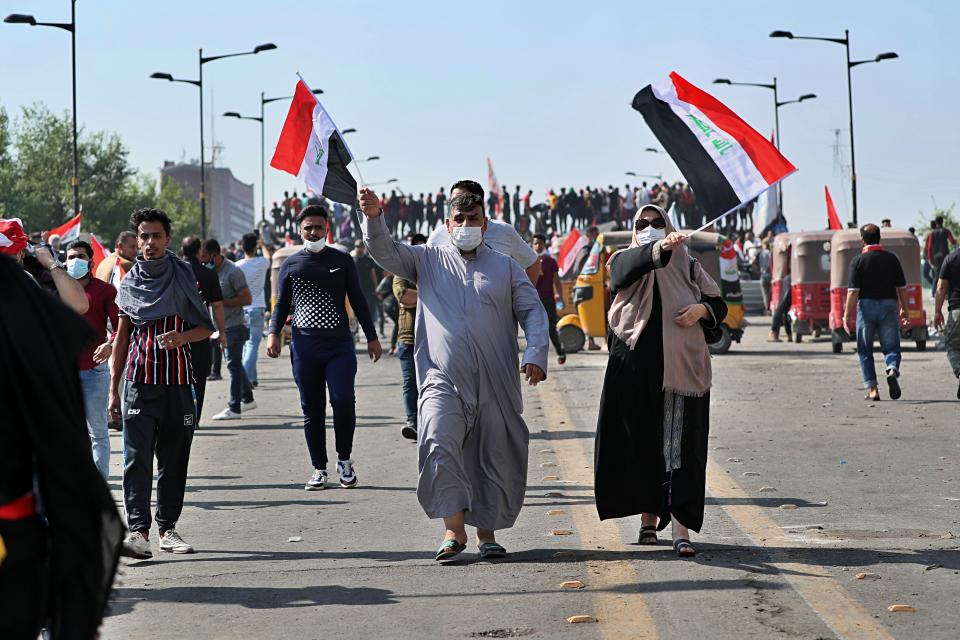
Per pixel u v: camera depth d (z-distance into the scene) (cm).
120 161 12394
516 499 886
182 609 760
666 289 880
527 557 880
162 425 929
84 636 422
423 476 870
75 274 1097
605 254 3131
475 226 887
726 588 771
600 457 894
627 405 883
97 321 1121
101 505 427
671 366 868
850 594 753
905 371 2392
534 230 7950
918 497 1084
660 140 1005
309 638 691
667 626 690
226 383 2431
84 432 436
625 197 7756
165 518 941
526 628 695
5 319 421
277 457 1449
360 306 1249
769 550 879
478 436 881
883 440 1450
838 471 1235
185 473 950
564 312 3288
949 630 675
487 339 877
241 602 774
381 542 952
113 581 437
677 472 873
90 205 12106
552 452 1413
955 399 1872
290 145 1045
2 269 430
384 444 1537
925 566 823
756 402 1892
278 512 1098
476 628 699
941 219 4041
